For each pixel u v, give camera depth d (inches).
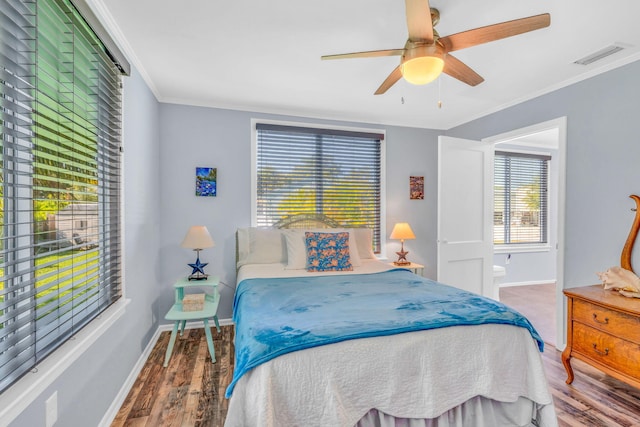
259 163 132.5
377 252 148.5
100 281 63.8
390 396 51.0
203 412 69.1
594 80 95.5
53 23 47.4
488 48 82.4
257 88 109.6
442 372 54.7
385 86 81.7
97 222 63.8
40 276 43.1
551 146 199.5
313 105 126.9
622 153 88.6
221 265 125.7
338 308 63.9
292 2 63.8
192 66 92.7
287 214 135.8
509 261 192.1
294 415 46.4
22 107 38.4
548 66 93.0
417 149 155.7
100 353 61.8
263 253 119.9
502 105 127.0
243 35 76.2
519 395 59.8
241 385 46.6
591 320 78.6
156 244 113.0
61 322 50.8
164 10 66.4
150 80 102.0
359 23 71.2
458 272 129.4
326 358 48.9
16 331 40.3
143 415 68.1
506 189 194.2
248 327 56.2
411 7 51.0
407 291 77.2
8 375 36.2
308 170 138.8
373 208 148.9
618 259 89.4
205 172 124.0
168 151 120.1
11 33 37.4
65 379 48.9
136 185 87.4
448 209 127.5
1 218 39.7
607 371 74.8
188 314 92.7
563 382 83.7
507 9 65.9
